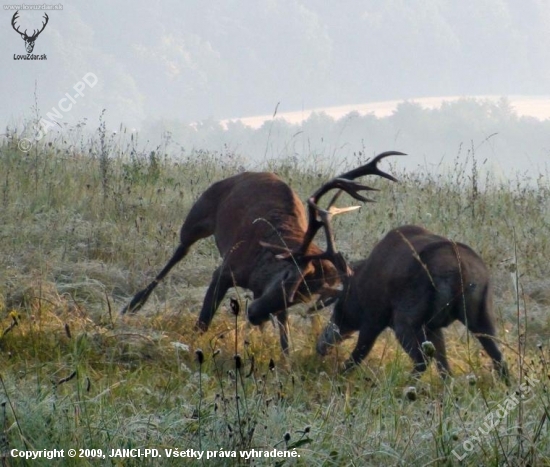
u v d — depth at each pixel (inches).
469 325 1136.2
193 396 986.7
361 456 842.2
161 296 1440.7
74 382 1016.9
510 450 846.5
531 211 1916.8
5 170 1914.4
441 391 1071.6
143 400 986.1
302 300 1235.2
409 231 1206.9
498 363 1117.7
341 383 1094.4
